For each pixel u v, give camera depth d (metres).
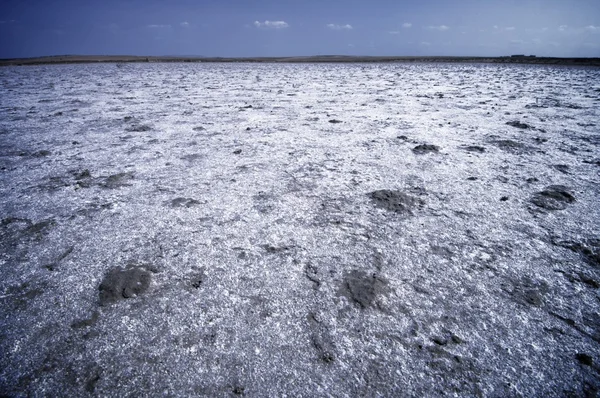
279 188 3.65
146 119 7.59
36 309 1.98
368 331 1.80
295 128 6.54
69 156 4.89
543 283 2.15
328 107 9.17
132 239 2.69
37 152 5.11
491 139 5.53
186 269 2.32
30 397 1.47
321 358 1.65
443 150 4.95
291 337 1.77
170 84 17.22
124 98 11.48
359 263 2.37
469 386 1.51
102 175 4.10
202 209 3.18
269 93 12.91
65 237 2.73
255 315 1.92
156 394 1.48
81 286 2.17
